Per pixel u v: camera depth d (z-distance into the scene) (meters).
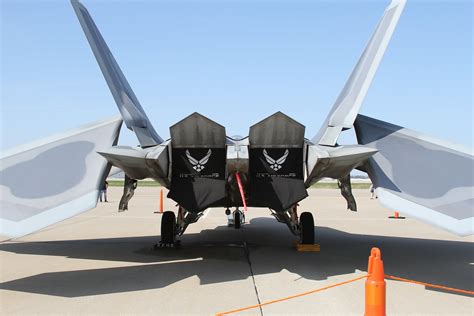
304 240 9.46
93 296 5.82
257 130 6.80
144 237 11.64
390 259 8.55
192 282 6.62
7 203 6.20
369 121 8.14
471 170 6.82
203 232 13.02
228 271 7.39
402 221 16.41
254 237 11.82
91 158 7.01
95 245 10.20
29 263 8.02
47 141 7.62
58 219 5.95
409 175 6.86
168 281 6.68
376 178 6.85
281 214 9.73
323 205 24.66
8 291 6.05
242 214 15.26
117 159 6.19
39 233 12.52
